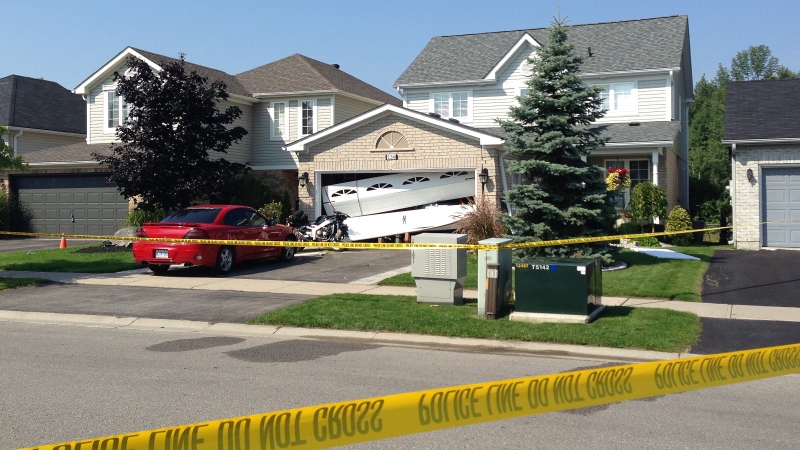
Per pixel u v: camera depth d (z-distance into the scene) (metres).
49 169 25.34
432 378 7.29
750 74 70.12
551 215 14.48
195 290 13.12
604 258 14.38
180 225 14.73
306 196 21.34
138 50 25.20
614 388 4.90
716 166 37.50
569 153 14.83
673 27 25.25
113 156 20.33
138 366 7.84
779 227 18.48
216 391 6.79
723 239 20.78
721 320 9.98
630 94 23.61
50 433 5.57
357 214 21.25
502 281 10.36
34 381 7.18
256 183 22.97
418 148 20.19
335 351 8.69
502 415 4.46
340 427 4.21
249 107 26.77
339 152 21.02
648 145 20.75
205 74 25.66
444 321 9.77
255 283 13.91
